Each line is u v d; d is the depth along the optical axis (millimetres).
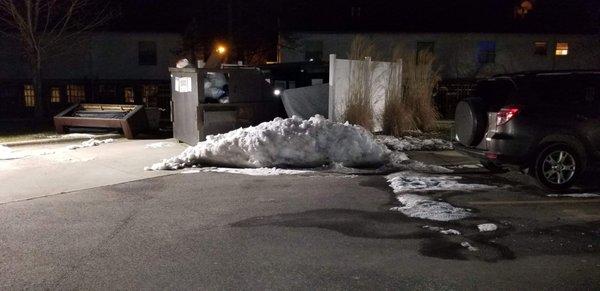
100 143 12602
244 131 9727
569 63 30234
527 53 30062
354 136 9695
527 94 7605
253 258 5051
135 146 12172
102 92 28875
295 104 12898
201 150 9594
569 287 4402
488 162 8727
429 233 5797
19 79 28219
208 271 4727
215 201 7176
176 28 28750
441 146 11727
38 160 10211
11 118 23547
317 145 9508
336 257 5074
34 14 22562
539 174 7676
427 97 14305
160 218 6387
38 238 5641
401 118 13352
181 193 7637
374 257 5074
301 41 29344
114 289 4344
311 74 15328
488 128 7941
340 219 6324
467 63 29875
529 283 4477
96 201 7211
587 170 8078
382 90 13578
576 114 7586
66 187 8023
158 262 4949
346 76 12852
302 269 4773
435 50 29766
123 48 28734
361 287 4383
